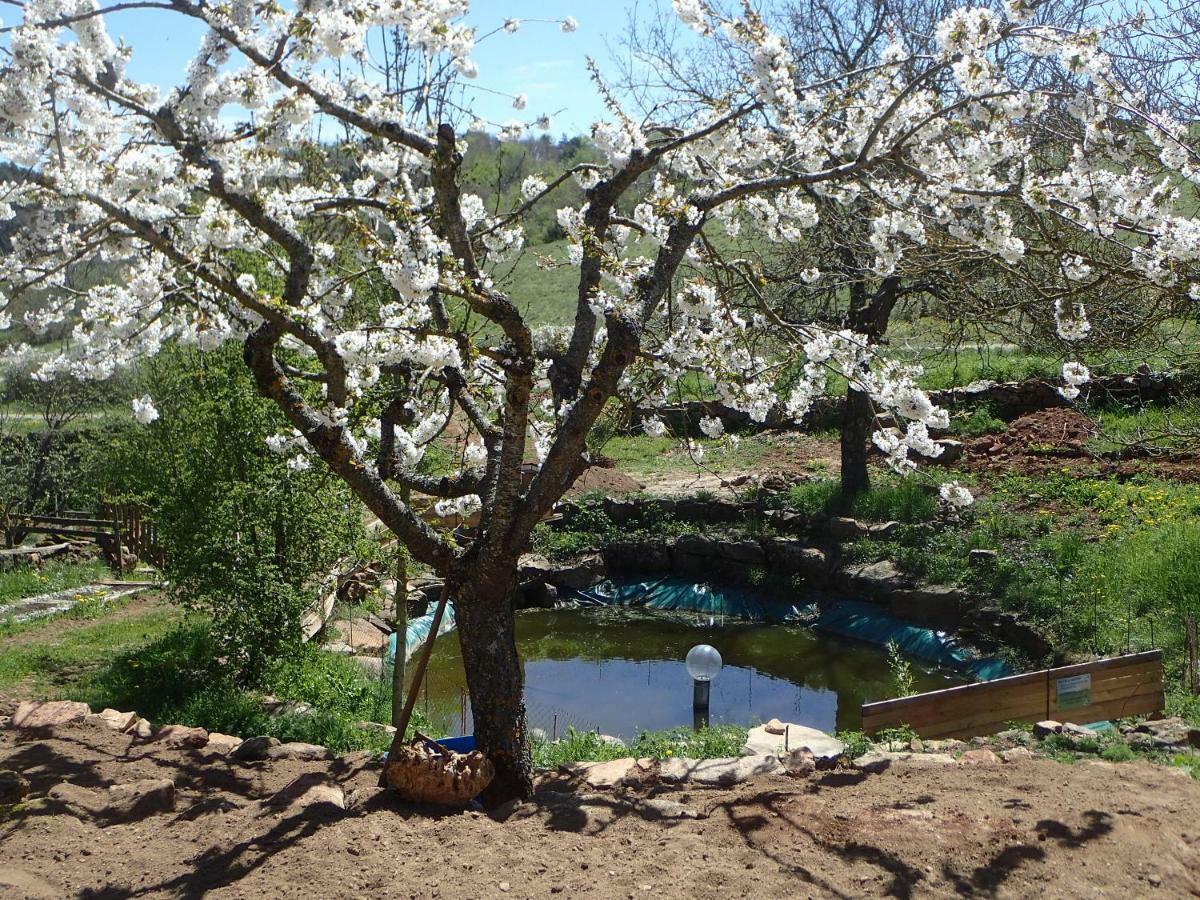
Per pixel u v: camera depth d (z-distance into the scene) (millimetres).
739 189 4648
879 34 10531
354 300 6641
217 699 7332
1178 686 7449
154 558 12125
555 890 3654
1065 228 5355
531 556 14102
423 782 4438
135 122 4363
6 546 15164
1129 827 4207
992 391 15469
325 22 4004
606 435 6887
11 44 3469
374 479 4676
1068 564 10539
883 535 12531
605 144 5121
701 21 4594
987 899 3641
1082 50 4273
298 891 3645
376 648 10047
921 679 10234
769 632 12164
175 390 8484
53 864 3979
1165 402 14219
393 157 5336
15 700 6828
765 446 16469
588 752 6406
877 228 5203
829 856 3936
